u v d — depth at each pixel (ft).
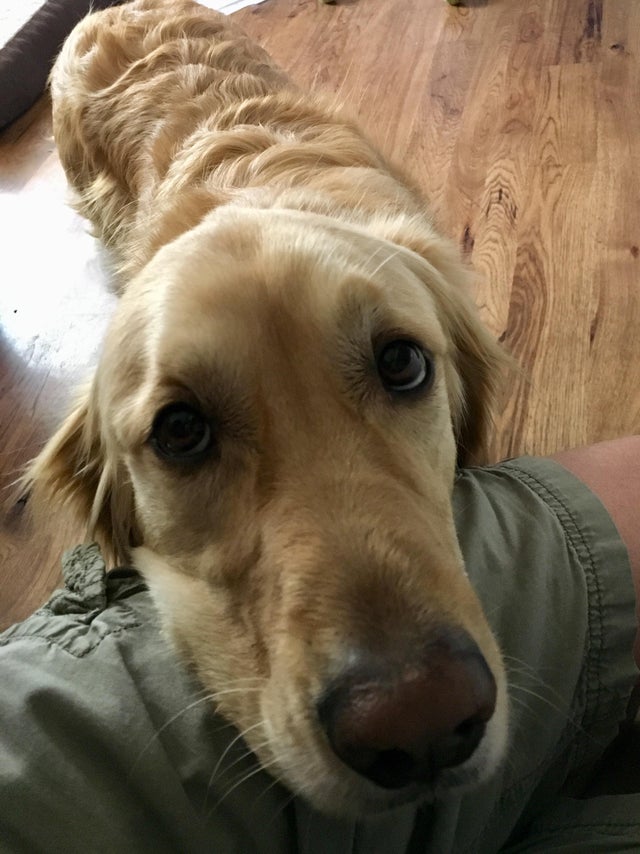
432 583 0.72
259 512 0.82
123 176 1.82
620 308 1.74
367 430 0.85
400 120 2.36
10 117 2.73
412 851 0.77
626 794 0.85
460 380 1.23
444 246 1.29
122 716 0.71
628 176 2.02
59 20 2.93
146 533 0.98
